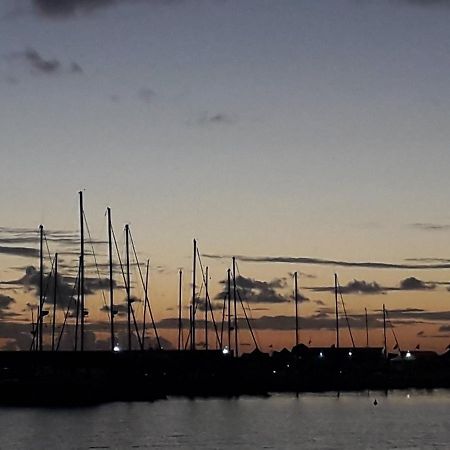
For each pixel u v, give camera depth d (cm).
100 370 12462
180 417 11406
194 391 13625
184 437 9569
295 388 16525
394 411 13275
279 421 11312
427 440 9662
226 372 14375
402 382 18200
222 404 13512
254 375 15588
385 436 9981
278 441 9431
